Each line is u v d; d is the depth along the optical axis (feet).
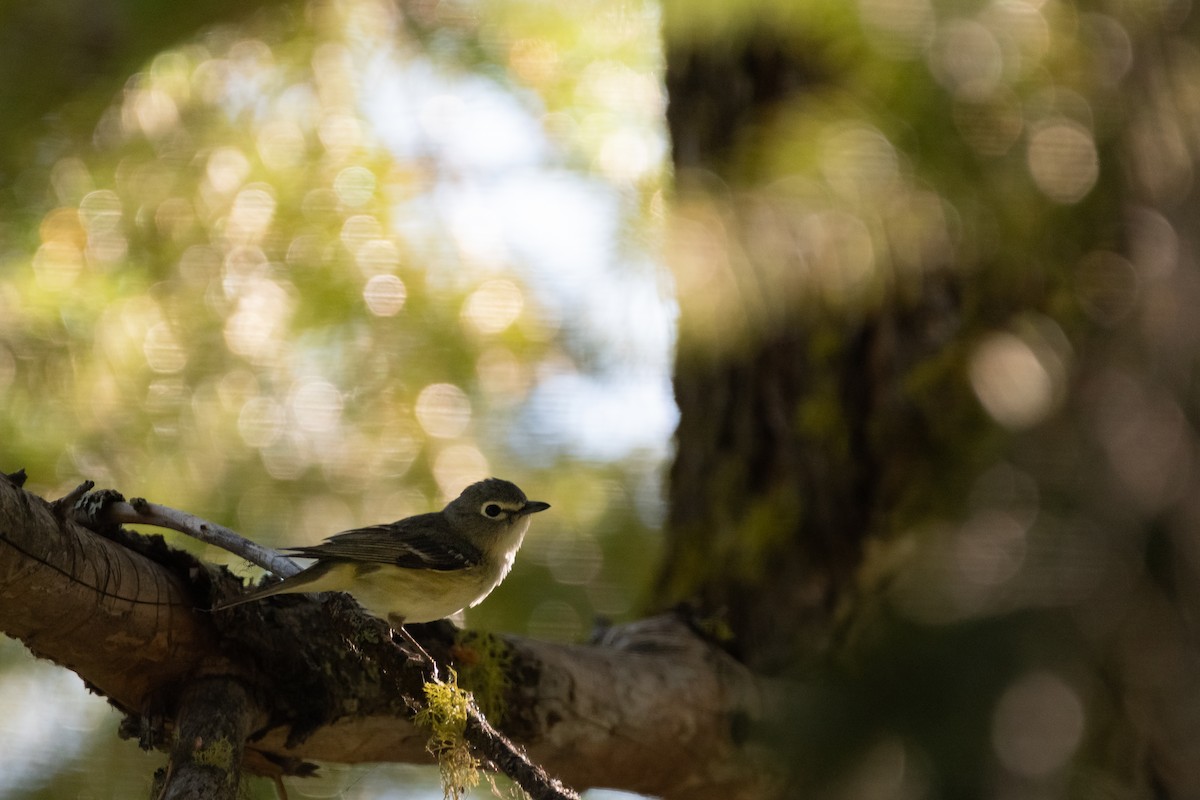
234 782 23.81
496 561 32.45
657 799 31.78
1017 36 18.06
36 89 33.14
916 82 18.69
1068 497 13.25
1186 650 11.82
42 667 40.83
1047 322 16.57
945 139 18.47
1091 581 12.51
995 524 13.67
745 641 33.50
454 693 25.11
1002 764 11.91
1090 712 11.91
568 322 42.55
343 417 42.37
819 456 32.53
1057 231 17.01
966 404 21.84
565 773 30.35
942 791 12.00
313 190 42.37
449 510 32.50
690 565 35.76
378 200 42.60
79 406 39.91
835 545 32.32
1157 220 15.76
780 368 34.30
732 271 26.25
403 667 25.63
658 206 36.27
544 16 38.91
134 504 24.75
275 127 42.16
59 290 39.83
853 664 13.60
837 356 32.14
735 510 34.88
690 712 30.86
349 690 26.71
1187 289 14.44
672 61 35.45
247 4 33.45
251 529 40.57
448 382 43.24
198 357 41.24
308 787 38.70
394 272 42.78
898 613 13.55
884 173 19.22
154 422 40.47
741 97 32.94
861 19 19.40
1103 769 11.66
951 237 19.57
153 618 24.07
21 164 36.78
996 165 18.08
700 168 27.71
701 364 36.58
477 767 24.66
